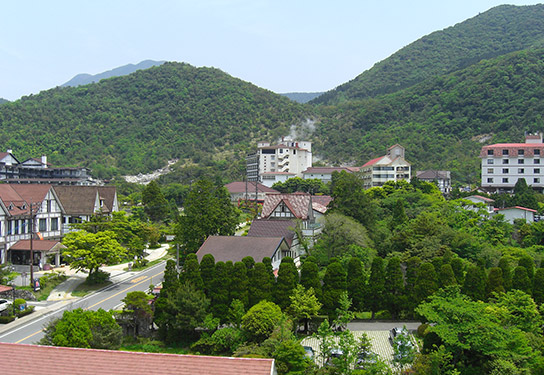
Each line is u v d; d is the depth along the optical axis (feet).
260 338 119.55
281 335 106.01
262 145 571.69
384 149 539.70
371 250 195.42
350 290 145.28
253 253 164.86
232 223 221.46
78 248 176.76
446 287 121.60
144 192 302.66
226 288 135.23
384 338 130.52
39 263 188.14
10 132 585.63
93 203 227.20
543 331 120.37
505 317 113.39
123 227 229.45
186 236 213.05
